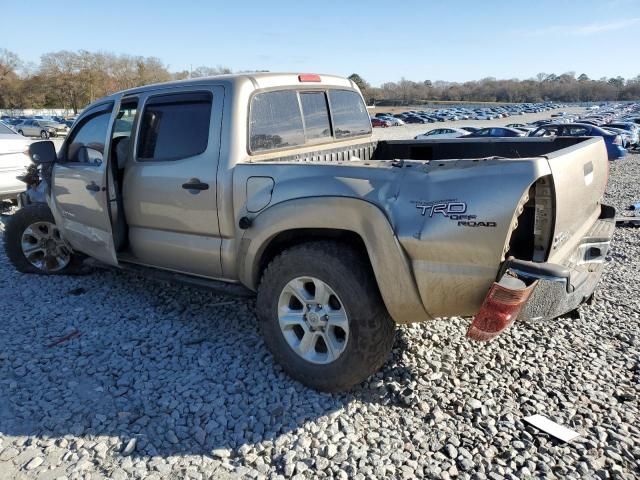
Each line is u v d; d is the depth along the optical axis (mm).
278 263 3199
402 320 2930
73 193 4504
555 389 3266
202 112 3629
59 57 82438
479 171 2588
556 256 2801
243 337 3947
